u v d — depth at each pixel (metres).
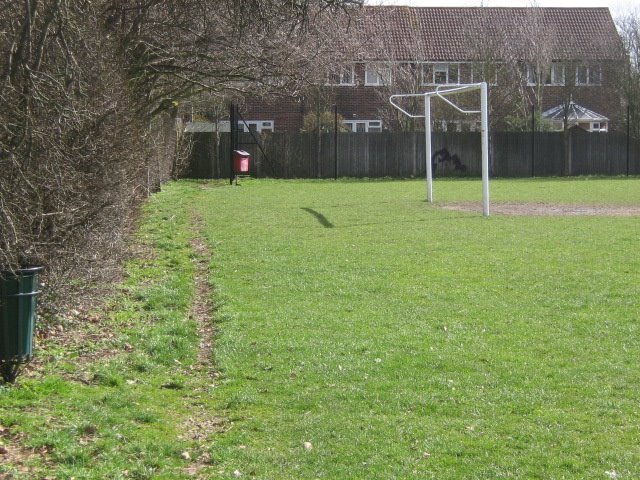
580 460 5.92
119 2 14.33
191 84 21.91
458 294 11.79
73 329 9.27
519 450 6.13
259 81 21.73
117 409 6.88
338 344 9.08
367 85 46.28
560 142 41.28
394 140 40.00
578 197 28.75
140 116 16.81
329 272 13.55
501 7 47.94
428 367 8.27
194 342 9.38
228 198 27.98
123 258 12.70
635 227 19.62
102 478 5.48
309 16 14.66
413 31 45.25
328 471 5.79
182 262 14.70
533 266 14.04
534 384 7.69
